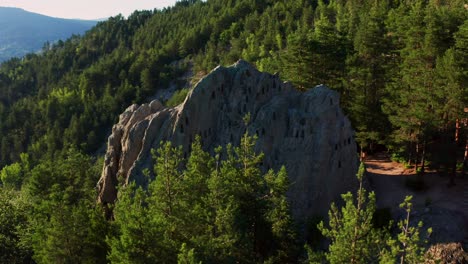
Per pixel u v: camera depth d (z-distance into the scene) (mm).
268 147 41562
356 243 23328
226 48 169000
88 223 30828
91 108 151125
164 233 27094
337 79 60156
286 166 41250
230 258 26266
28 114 164625
